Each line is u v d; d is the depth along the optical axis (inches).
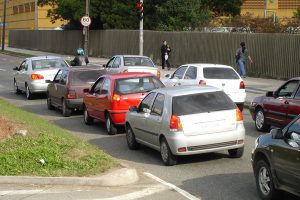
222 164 442.3
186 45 1508.4
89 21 1535.4
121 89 599.8
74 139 490.3
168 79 789.2
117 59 983.6
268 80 1138.0
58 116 773.3
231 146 441.7
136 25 1999.3
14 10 3735.2
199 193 354.6
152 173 418.6
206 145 432.8
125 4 2011.6
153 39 1694.1
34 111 827.4
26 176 366.9
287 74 1133.7
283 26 1337.4
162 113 450.0
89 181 365.4
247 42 1239.5
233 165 437.7
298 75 1106.1
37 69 965.8
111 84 609.6
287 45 1131.9
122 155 497.0
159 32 1657.2
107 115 613.9
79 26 2346.2
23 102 937.5
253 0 2490.2
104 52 2064.5
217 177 399.9
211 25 1688.0
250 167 429.1
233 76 732.0
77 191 352.8
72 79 758.5
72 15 2106.3
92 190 356.5
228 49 1325.0
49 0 2315.5
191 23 1846.7
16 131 462.3
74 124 697.0
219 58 1360.7
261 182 337.1
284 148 306.5
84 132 633.6
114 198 338.3
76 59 1130.7
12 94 1061.1
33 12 3309.5
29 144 434.6
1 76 1429.6
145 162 463.5
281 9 2513.5
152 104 476.7
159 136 452.8
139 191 357.1
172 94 448.1
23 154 402.0
